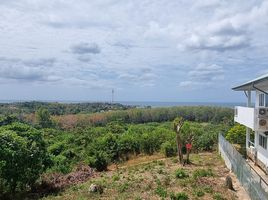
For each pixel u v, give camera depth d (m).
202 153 29.58
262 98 21.78
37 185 19.39
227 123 43.03
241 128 30.88
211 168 21.19
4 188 17.56
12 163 17.12
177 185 16.78
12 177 17.23
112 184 17.91
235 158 18.64
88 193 16.44
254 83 18.25
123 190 16.50
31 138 19.94
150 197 15.02
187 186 16.50
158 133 35.81
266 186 13.74
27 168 17.92
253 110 19.14
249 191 14.41
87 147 31.62
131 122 68.69
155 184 17.27
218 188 15.95
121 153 32.25
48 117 58.06
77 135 37.75
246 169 15.21
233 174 19.03
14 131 19.67
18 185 18.23
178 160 24.77
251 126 19.61
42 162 19.92
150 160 29.50
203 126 42.72
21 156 17.52
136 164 27.59
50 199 16.36
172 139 32.91
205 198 14.53
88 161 25.80
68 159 27.92
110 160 29.80
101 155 26.67
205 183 16.81
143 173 20.66
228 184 16.00
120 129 43.97
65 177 21.30
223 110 71.19
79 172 22.84
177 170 19.47
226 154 22.70
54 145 31.58
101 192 16.50
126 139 33.44
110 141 32.41
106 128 44.50
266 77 15.30
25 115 60.50
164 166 22.86
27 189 18.83
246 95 25.73
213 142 32.19
